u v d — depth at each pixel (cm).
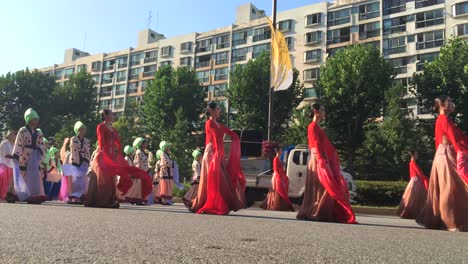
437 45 3934
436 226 517
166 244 285
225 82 5347
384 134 2547
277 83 1620
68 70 7419
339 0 4600
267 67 3312
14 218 433
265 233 368
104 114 787
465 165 498
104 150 762
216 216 580
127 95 6512
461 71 2688
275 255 254
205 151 666
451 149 522
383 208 1336
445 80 2698
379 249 288
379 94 2906
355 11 4478
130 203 1180
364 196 1559
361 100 2889
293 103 3394
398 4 4231
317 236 356
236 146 696
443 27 3931
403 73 4075
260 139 1778
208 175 646
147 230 360
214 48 5556
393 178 2544
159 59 6153
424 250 289
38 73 4766
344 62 3034
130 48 6638
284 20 4925
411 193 944
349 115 2947
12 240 287
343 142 2988
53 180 1200
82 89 4988
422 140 2594
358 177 2672
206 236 333
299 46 4769
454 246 317
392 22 4238
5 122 4541
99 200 734
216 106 684
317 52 4606
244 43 5278
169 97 3759
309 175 611
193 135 3638
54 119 4816
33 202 788
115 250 257
